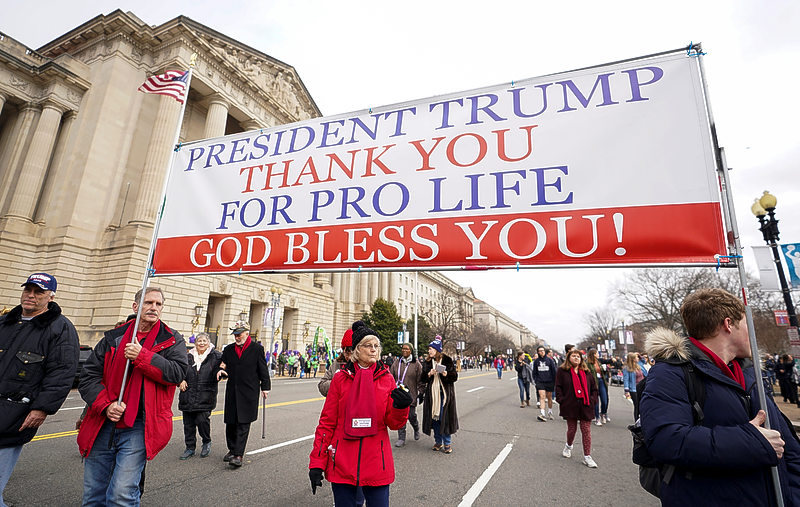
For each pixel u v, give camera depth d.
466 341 59.94
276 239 3.92
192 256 4.13
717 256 2.63
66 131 27.47
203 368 5.84
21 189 25.06
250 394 5.45
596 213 3.00
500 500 4.38
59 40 30.47
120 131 27.36
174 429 7.66
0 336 3.09
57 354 3.12
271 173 4.14
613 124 3.13
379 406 2.74
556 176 3.18
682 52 3.12
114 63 27.83
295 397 13.44
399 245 3.49
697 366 1.85
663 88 3.08
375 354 2.88
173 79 4.87
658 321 36.25
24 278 23.39
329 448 2.75
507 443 7.27
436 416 6.51
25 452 5.66
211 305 30.66
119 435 2.89
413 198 3.57
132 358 2.85
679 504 1.73
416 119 3.80
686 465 1.64
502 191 3.31
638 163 2.99
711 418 1.76
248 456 5.82
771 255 9.45
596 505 4.30
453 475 5.26
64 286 23.08
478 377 32.41
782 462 1.79
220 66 31.53
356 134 3.96
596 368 10.24
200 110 32.69
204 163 4.43
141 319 3.20
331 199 3.84
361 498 3.36
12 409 2.88
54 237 24.12
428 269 3.36
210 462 5.48
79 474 4.76
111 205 25.84
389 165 3.74
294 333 36.78
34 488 4.29
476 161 3.46
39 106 27.92
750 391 1.86
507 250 3.17
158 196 25.61
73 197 24.80
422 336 53.25
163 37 28.89
